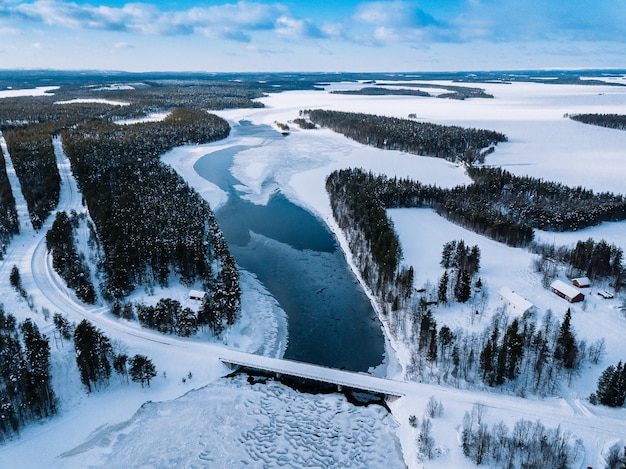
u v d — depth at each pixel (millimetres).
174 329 87938
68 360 79812
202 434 68875
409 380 78000
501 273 107688
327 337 92000
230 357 82938
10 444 64938
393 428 70562
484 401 71875
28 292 99312
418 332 89000
